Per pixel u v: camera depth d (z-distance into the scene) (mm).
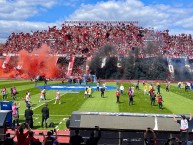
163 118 24438
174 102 59000
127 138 23938
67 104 55344
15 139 25609
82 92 75000
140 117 24516
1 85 92812
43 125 38188
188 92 77688
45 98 62406
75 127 24094
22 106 53125
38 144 19672
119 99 61906
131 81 116688
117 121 24250
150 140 22156
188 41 145250
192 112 48250
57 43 143250
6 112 27078
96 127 20531
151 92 56688
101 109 50125
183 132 23734
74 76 118250
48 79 116188
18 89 80562
